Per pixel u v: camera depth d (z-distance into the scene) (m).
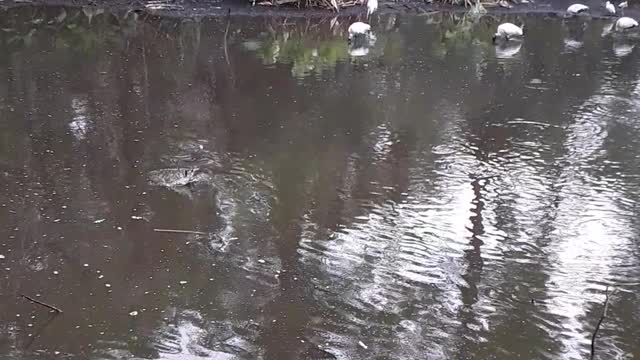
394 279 3.71
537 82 7.46
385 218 4.38
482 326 3.32
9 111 6.06
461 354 3.12
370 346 3.16
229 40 9.28
